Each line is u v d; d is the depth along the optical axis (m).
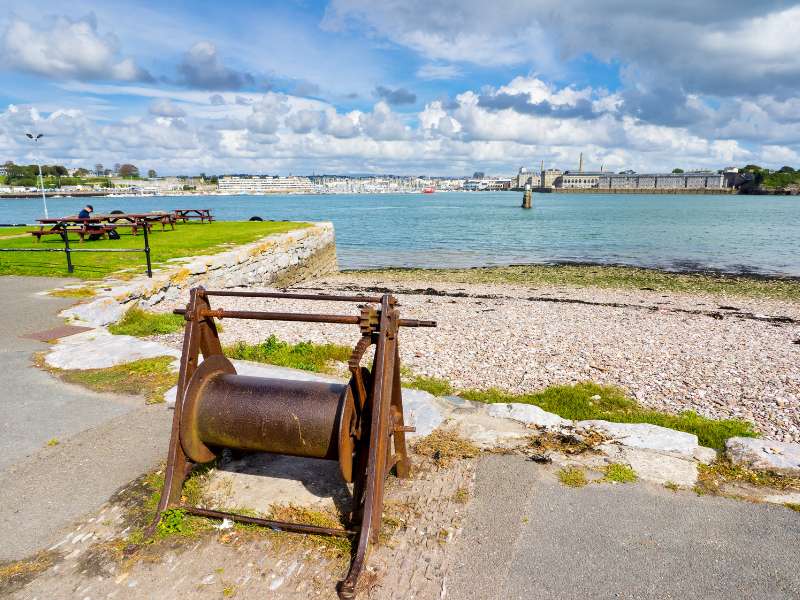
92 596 3.19
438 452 4.93
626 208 124.44
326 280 27.73
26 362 7.32
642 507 4.11
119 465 4.63
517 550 3.59
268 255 21.80
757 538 3.75
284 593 3.19
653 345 11.69
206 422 3.89
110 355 7.60
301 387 3.92
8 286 12.23
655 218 85.38
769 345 12.08
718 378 9.17
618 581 3.32
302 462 4.72
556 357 10.36
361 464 3.82
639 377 9.15
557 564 3.47
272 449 3.86
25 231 25.88
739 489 4.41
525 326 13.61
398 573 3.36
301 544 3.61
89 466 4.61
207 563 3.45
